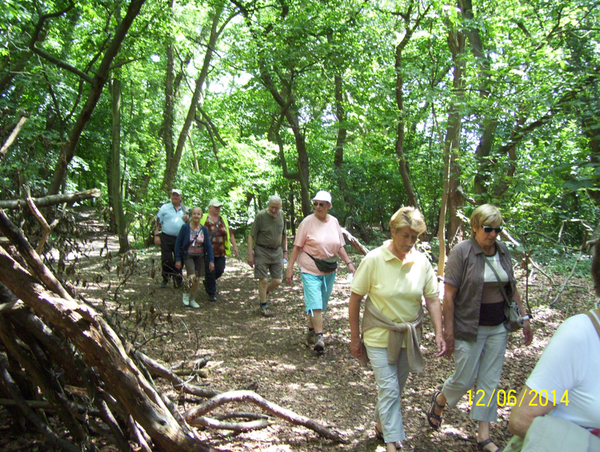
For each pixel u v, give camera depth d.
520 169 7.55
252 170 19.44
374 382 4.66
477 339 3.33
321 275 5.73
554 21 10.08
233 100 16.27
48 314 2.30
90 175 22.47
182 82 21.11
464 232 10.19
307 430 3.59
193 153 20.59
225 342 5.85
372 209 19.02
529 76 8.02
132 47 10.78
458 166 8.71
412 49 12.38
